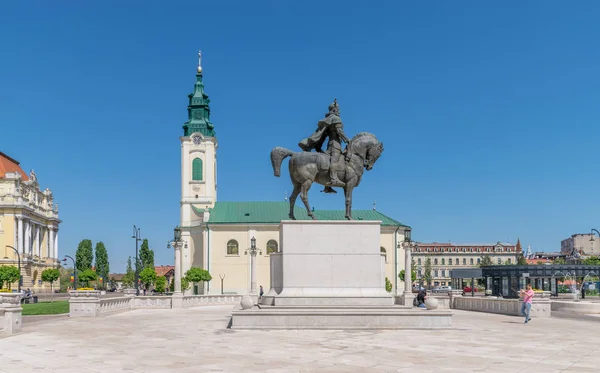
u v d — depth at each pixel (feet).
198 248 323.57
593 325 90.89
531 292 95.96
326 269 82.28
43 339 69.41
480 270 269.64
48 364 49.16
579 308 126.72
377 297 81.15
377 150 87.10
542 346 61.36
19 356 54.19
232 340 65.41
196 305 162.71
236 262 314.35
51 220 455.63
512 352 56.34
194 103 350.23
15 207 386.52
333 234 82.84
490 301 127.54
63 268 511.81
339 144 85.61
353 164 84.89
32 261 399.03
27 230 401.90
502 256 572.51
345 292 81.82
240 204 340.80
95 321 100.94
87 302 112.27
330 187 89.30
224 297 173.88
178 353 55.31
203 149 342.44
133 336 72.13
